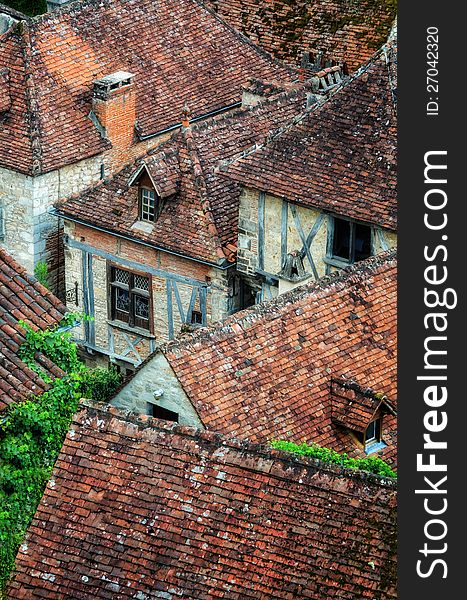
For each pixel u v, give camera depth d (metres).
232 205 52.75
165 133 59.19
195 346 39.91
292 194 49.44
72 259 55.44
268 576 30.31
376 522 30.31
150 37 60.53
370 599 29.59
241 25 65.25
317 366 40.97
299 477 31.05
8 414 36.41
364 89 50.06
